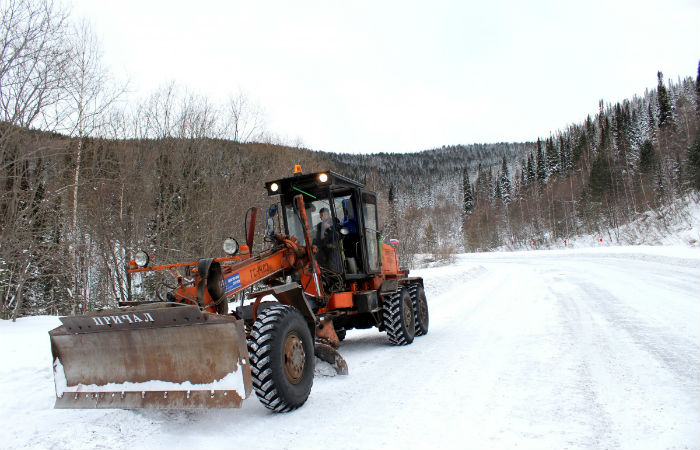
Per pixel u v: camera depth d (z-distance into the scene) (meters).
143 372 3.59
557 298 11.55
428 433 3.25
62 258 12.57
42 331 7.79
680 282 13.39
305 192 6.39
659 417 3.30
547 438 3.03
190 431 3.44
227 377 3.33
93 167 12.57
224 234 16.12
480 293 14.39
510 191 107.62
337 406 3.99
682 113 70.62
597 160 67.19
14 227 10.24
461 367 5.19
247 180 17.47
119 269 14.20
